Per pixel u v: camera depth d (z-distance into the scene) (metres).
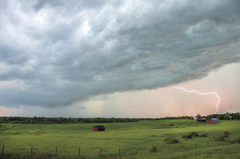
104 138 70.88
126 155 38.09
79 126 159.25
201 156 33.66
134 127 146.00
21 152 40.69
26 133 100.69
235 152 36.53
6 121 198.75
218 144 47.91
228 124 132.50
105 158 34.56
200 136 67.19
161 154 37.66
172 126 140.50
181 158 33.12
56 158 34.84
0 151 41.75
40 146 50.28
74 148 46.88
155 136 72.62
